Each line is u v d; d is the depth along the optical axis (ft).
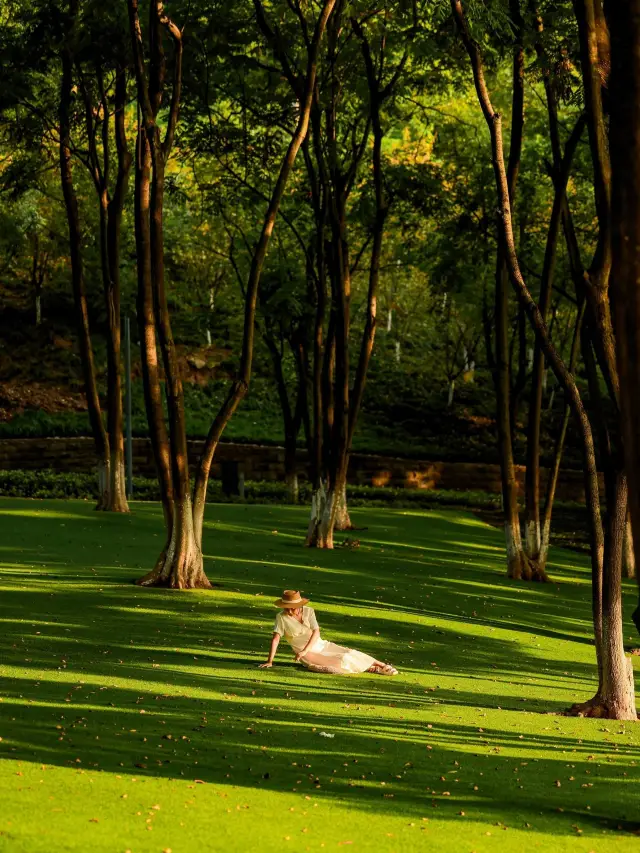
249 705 34.88
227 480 146.61
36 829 20.31
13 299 199.11
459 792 26.11
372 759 28.76
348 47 91.50
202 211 124.26
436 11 66.90
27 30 93.15
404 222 115.03
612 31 19.99
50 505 107.86
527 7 66.03
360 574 77.36
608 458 41.68
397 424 189.26
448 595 72.43
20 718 29.99
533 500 86.89
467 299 117.91
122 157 98.78
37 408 172.76
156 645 46.47
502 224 46.39
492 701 41.01
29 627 48.03
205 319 183.83
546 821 24.07
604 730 36.73
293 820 22.43
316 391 104.47
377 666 44.24
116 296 101.71
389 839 21.63
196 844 20.25
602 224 41.09
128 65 82.38
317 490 92.32
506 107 109.91
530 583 84.43
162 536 89.10
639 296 19.61
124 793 23.35
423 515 133.28
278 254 133.69
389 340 211.61
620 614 41.19
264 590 64.90
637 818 24.85
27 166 108.78
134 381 183.93
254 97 96.53
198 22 80.18
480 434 188.24
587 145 103.76
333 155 95.09
